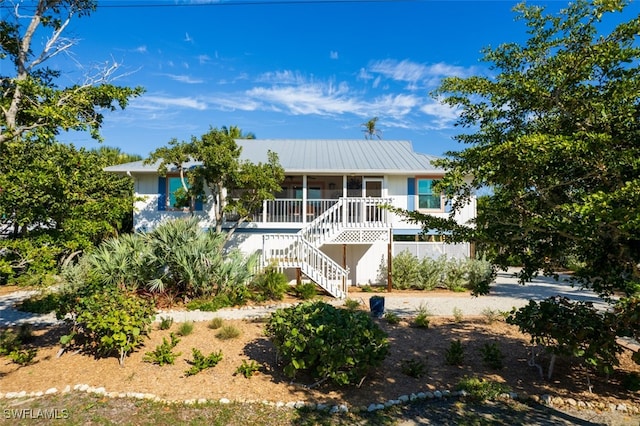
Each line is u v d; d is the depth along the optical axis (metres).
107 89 6.48
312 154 19.83
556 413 5.45
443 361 7.29
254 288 13.70
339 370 6.25
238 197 17.77
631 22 4.25
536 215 5.04
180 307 11.80
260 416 5.27
